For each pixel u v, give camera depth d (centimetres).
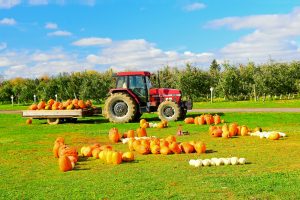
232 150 1253
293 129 1753
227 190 757
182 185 808
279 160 1067
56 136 1702
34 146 1429
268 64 4712
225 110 2856
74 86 5269
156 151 1223
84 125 2139
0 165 1090
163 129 1875
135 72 2314
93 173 960
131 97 2284
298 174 876
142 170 974
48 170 1016
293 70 4738
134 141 1301
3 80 6119
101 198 732
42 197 754
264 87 4516
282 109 2792
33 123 2339
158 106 2283
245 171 933
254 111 2653
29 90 5478
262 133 1529
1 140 1608
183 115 2311
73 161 1050
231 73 4644
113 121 2241
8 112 3384
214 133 1569
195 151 1235
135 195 742
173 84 4828
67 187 825
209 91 4869
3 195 776
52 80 5375
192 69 4841
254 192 737
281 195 715
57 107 2272
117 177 902
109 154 1085
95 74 5344
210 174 905
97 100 5219
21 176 948
